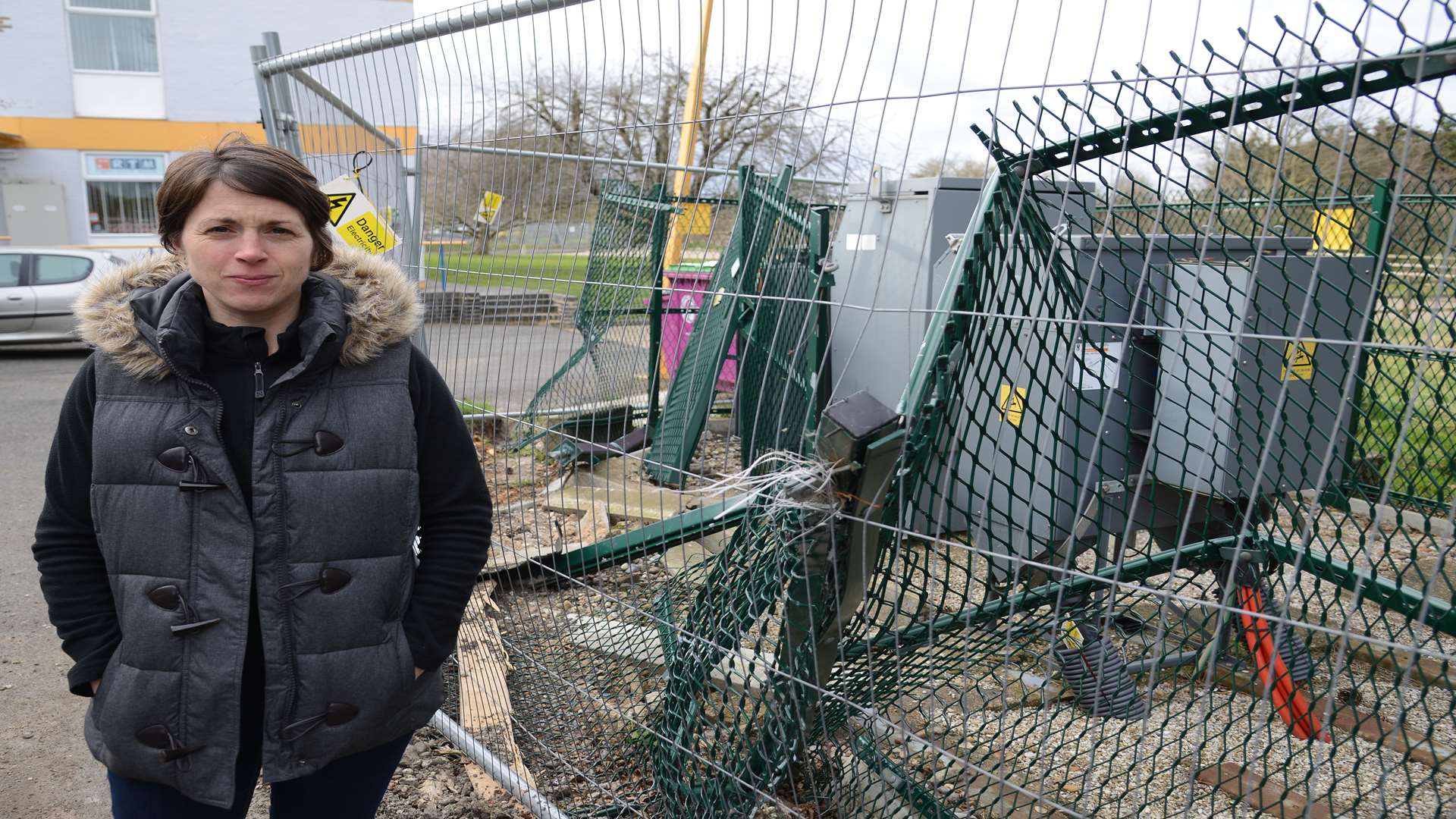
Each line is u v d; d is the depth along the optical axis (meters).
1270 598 2.44
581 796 2.67
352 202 3.57
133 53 21.86
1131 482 3.16
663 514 2.73
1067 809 2.01
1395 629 3.40
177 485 1.55
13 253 11.88
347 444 1.61
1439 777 2.60
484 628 3.40
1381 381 2.83
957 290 1.69
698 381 4.75
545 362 4.59
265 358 1.60
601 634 2.81
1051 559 1.82
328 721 1.61
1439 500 2.50
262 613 1.57
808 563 1.74
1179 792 2.54
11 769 3.03
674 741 2.34
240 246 1.50
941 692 2.93
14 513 5.70
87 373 1.60
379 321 1.64
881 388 4.66
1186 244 1.91
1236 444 3.12
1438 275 1.63
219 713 1.56
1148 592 1.49
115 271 1.63
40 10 21.06
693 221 3.12
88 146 21.83
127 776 1.62
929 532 1.80
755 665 2.03
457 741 2.92
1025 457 3.12
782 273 4.11
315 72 4.09
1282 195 1.68
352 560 1.62
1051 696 2.95
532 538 3.86
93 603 1.66
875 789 2.32
